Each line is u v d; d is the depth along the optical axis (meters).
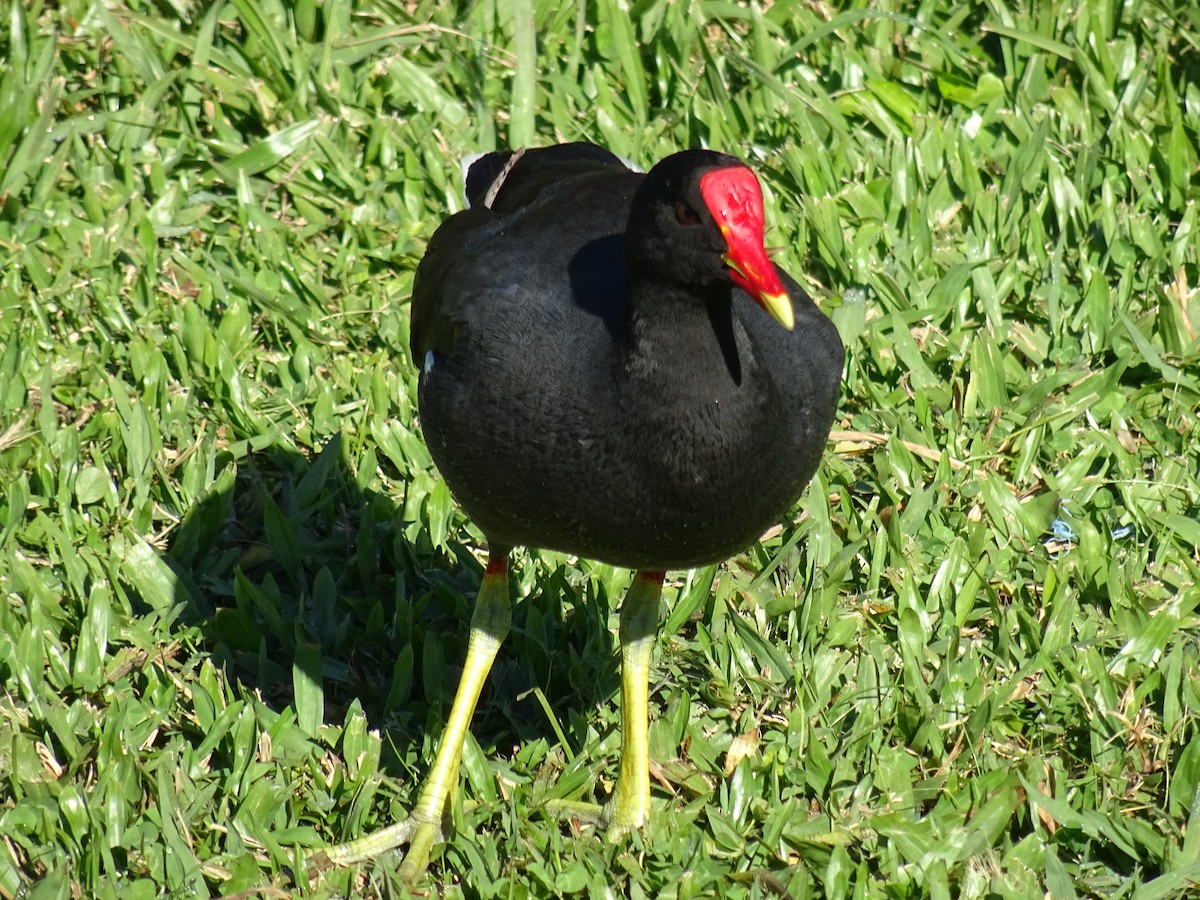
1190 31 12.10
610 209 6.86
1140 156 11.02
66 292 9.89
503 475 6.38
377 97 11.51
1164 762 7.25
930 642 7.95
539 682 7.88
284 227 10.48
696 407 5.98
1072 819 6.82
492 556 7.14
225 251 10.41
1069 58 11.59
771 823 6.86
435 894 6.71
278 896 6.52
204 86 11.40
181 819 6.64
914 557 8.38
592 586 8.19
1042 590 8.16
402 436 8.97
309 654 7.49
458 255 7.08
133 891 6.45
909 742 7.39
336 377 9.47
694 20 11.88
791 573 8.41
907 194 10.74
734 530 6.33
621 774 7.15
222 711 7.32
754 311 6.50
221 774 7.08
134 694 7.57
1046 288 10.05
